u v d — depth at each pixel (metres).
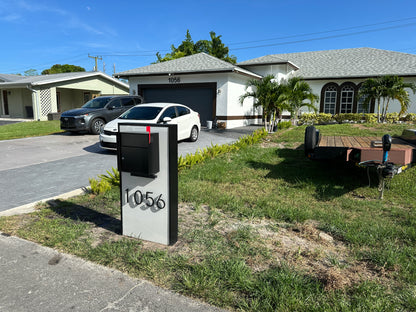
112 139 8.49
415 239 3.46
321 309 2.27
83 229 3.76
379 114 16.91
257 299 2.41
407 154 4.67
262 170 6.89
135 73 16.47
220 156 8.45
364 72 18.14
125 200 3.56
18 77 27.23
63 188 5.60
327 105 19.41
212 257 3.09
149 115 9.25
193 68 15.58
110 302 2.42
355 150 5.06
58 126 15.84
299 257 3.07
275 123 14.38
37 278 2.73
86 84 23.62
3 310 2.32
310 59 22.25
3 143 10.55
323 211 4.41
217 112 15.41
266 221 4.09
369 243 3.37
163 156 3.27
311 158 5.71
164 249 3.28
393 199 4.98
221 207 4.58
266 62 18.19
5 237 3.52
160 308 2.35
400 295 2.48
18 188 5.56
